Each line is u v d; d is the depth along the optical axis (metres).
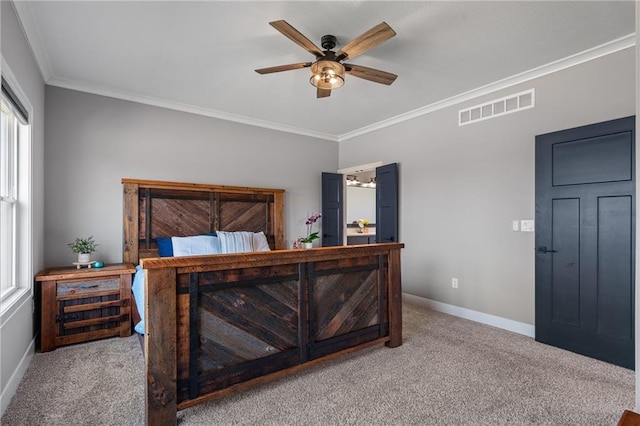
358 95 3.74
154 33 2.48
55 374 2.38
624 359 2.50
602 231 2.63
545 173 2.97
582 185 2.74
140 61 2.93
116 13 2.23
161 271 1.75
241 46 2.68
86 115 3.50
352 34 2.48
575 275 2.78
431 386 2.22
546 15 2.25
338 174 5.58
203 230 4.16
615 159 2.56
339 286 2.52
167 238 3.74
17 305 2.23
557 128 2.97
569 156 2.82
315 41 2.58
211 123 4.33
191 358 1.84
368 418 1.88
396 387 2.21
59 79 3.28
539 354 2.74
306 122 4.80
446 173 3.95
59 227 3.33
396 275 2.88
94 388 2.19
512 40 2.58
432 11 2.21
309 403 2.02
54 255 3.30
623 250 2.52
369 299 2.71
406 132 4.47
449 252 3.90
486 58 2.87
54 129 3.32
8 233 2.46
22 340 2.38
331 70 2.38
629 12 2.21
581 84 2.82
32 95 2.67
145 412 1.75
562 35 2.50
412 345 2.93
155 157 3.90
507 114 3.35
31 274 2.64
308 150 5.32
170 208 3.93
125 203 3.62
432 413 1.92
